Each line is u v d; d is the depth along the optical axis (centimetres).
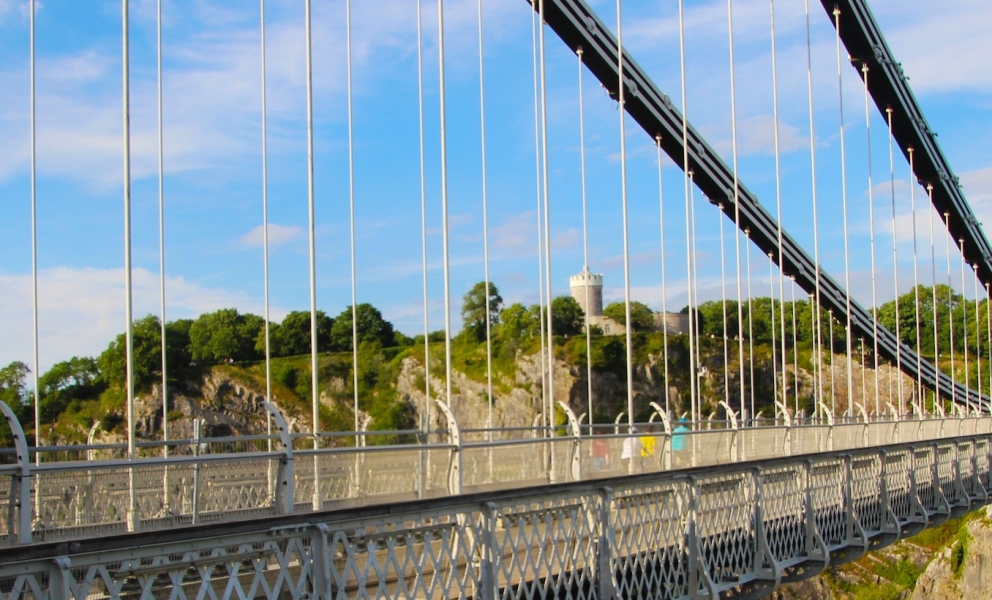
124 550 540
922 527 1867
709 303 8194
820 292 3825
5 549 492
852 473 1558
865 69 3291
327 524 645
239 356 7281
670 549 996
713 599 1023
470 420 6788
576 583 866
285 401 6912
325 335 7638
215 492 1070
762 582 1191
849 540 1498
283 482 816
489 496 768
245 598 596
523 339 7225
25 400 6219
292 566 647
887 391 6638
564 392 6719
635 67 2555
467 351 7269
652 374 6956
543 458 1536
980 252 4628
